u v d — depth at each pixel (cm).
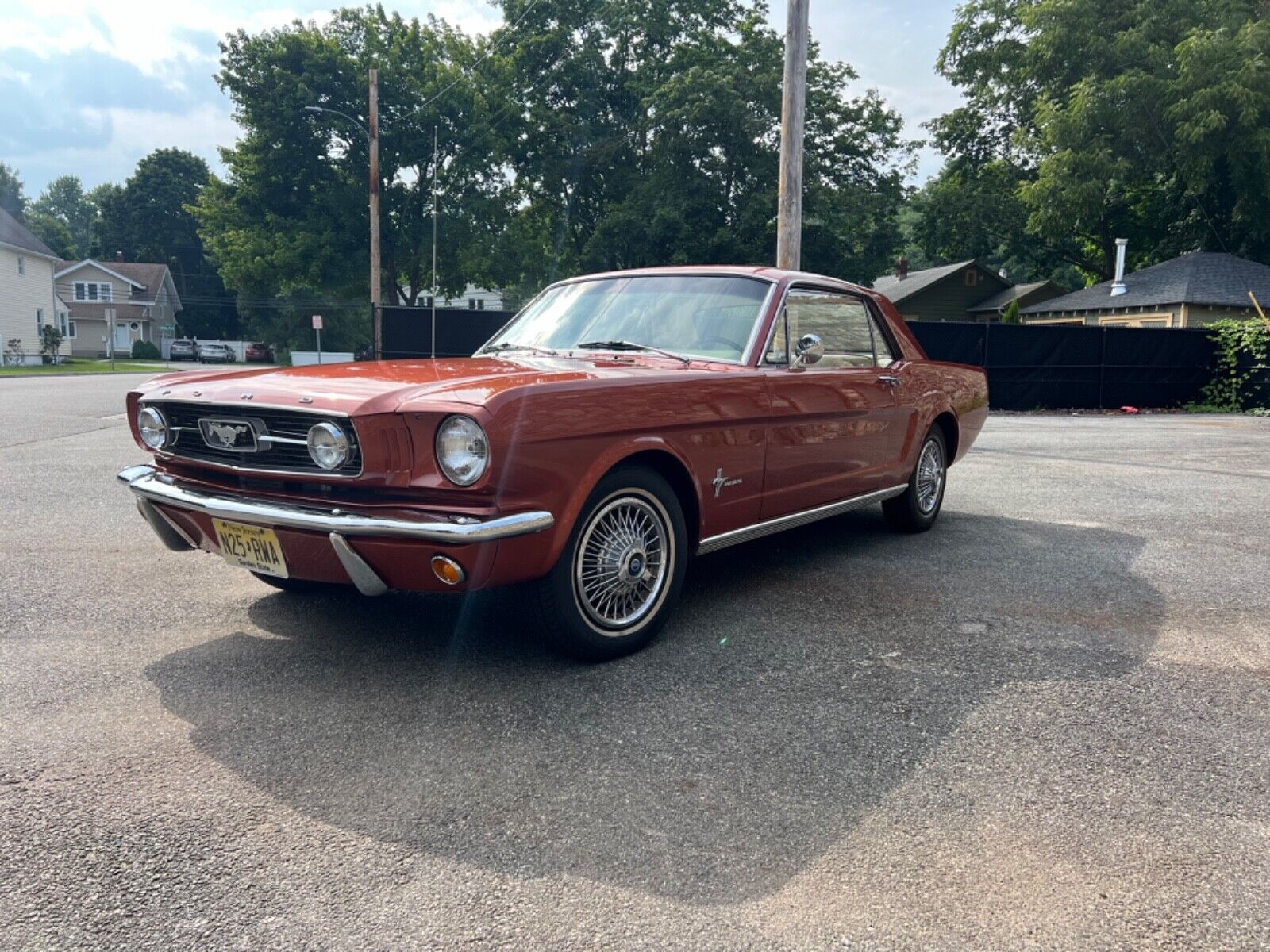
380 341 1445
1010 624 378
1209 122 2603
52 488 664
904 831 216
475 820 219
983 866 202
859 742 264
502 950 172
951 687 307
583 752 255
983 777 244
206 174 7538
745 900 189
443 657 329
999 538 546
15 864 197
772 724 275
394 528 265
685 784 238
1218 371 1783
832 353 452
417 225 3994
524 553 281
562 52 3869
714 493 360
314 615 376
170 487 326
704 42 3775
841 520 600
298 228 3847
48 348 4212
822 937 177
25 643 338
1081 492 725
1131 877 199
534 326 450
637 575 330
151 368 3869
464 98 3838
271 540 296
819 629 367
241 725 269
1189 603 411
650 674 315
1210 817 225
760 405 375
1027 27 3111
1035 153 3203
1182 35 2839
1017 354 1666
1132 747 264
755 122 3125
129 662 320
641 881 195
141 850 204
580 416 294
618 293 444
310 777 239
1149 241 3422
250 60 3841
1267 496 710
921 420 518
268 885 191
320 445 281
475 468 268
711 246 3206
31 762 244
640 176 3594
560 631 310
